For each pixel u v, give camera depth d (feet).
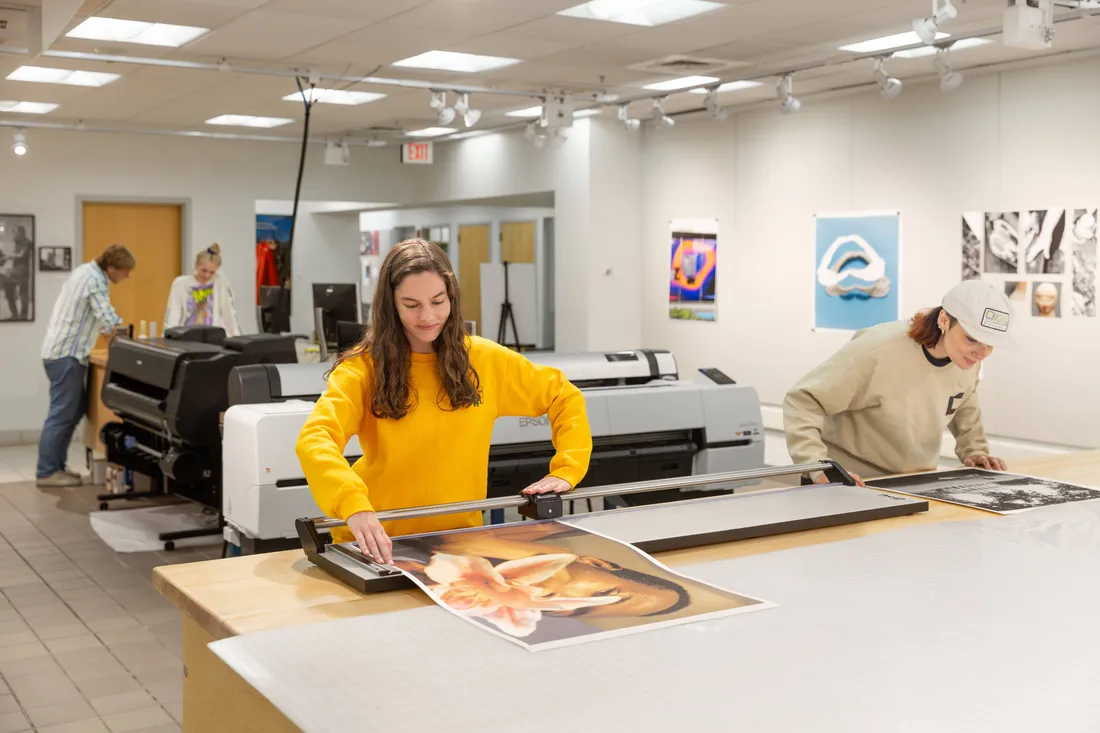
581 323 32.14
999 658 4.80
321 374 14.74
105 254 24.04
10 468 27.35
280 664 4.66
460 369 7.08
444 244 45.14
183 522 20.66
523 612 5.31
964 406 10.46
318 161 37.58
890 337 9.77
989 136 23.62
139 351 19.33
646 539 6.57
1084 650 4.91
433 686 4.43
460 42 21.26
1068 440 22.43
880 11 18.71
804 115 27.78
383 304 6.93
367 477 7.26
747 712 4.19
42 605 15.53
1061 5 17.11
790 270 28.37
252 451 13.14
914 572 6.15
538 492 7.18
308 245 51.13
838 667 4.67
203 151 35.47
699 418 15.69
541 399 7.63
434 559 6.14
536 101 28.71
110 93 27.27
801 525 7.10
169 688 12.37
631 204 32.42
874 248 26.21
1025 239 22.98
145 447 20.49
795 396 9.88
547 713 4.17
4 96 27.89
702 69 24.13
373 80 24.16
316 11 18.58
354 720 4.10
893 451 10.07
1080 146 21.89
